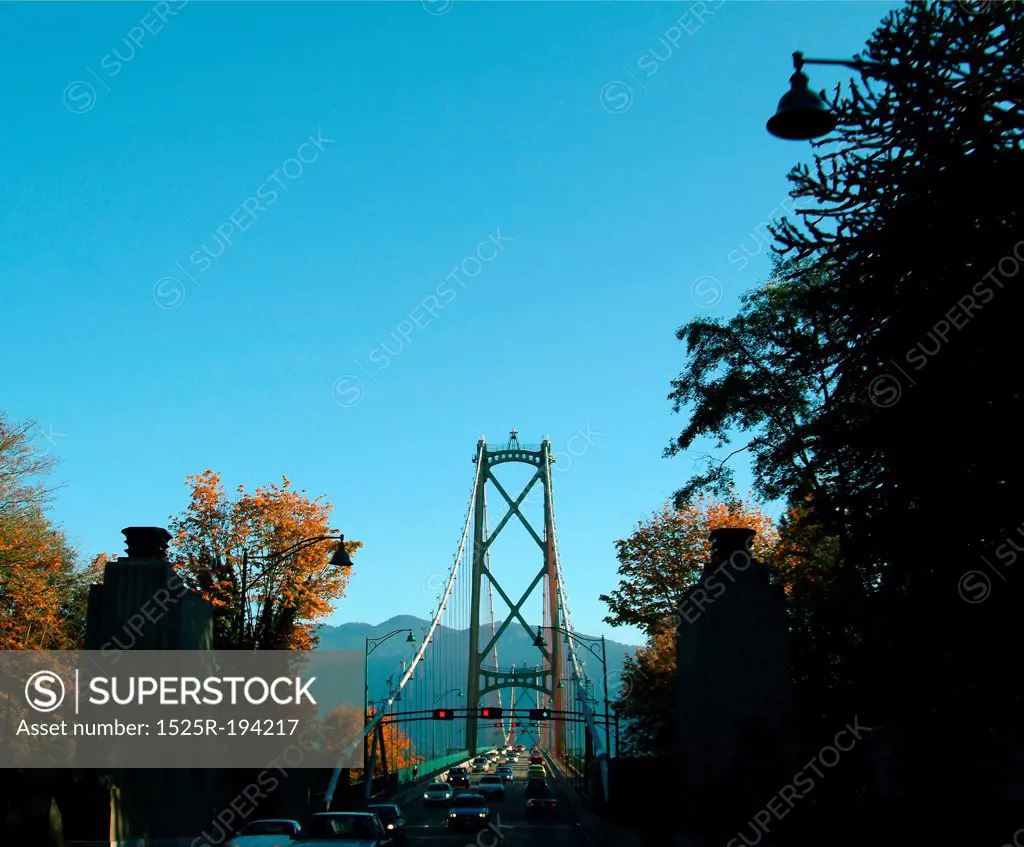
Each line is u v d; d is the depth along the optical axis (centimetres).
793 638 3450
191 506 4909
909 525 1800
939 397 1703
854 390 2027
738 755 3038
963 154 1688
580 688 6600
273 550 4850
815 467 2509
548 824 4644
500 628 10900
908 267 1775
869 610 2102
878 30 1812
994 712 1848
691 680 3206
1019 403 1616
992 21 1728
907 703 2031
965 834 2022
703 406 3447
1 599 3891
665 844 3100
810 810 2748
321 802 4384
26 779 2627
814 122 1412
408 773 6988
